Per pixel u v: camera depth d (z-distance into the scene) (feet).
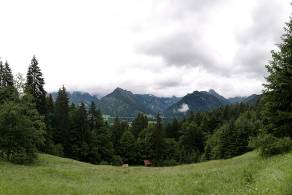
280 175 49.88
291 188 41.39
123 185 83.30
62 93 312.71
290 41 109.09
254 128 357.41
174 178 92.73
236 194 48.24
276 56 110.52
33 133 172.35
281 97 109.60
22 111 172.45
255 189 44.83
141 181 93.50
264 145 110.42
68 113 314.96
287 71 107.14
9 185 74.74
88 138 318.24
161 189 69.31
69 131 309.63
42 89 253.03
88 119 360.69
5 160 162.61
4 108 166.50
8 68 247.70
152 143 401.49
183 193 61.62
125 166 186.39
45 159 189.57
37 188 72.84
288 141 105.50
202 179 80.02
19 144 167.73
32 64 249.96
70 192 69.77
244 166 93.81
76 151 306.76
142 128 485.56
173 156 428.97
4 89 187.11
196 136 499.51
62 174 112.47
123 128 450.71
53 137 298.35
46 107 258.16
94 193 68.59
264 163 87.76
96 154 322.34
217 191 56.95
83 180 100.63
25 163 165.07
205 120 543.39
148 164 386.32
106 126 382.22
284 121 110.63
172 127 549.13
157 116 415.03
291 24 109.70
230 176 75.97
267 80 111.45
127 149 394.11
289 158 72.13
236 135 357.82
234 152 355.15
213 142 411.54
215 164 141.90
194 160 433.89
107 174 124.57
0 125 163.73
